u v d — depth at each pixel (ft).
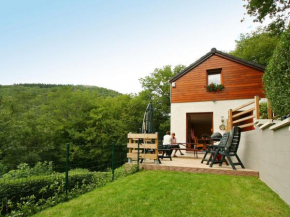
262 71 29.99
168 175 15.16
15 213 9.45
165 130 75.87
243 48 58.59
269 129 12.01
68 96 81.30
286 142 9.45
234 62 31.71
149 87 81.66
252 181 13.39
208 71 33.58
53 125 73.20
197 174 15.52
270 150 11.98
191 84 33.71
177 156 29.27
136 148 19.60
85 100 78.95
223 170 15.52
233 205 9.16
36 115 78.23
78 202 10.17
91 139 69.62
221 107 31.17
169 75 78.48
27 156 54.34
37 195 14.07
